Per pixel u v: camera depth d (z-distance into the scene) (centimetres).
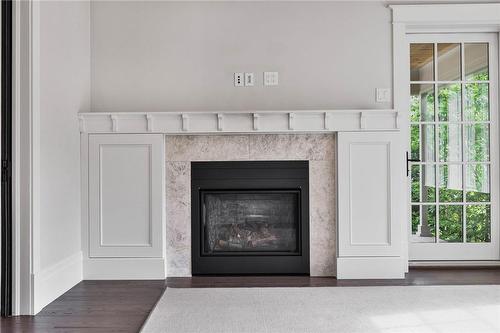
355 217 452
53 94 393
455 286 416
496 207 496
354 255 452
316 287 418
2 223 350
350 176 452
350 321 324
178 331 306
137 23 473
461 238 498
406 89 486
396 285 424
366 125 451
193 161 467
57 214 400
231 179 467
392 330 305
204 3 473
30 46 354
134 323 324
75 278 434
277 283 436
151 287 422
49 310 357
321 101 471
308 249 466
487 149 497
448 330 304
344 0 472
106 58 473
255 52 473
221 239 475
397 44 470
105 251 452
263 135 466
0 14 352
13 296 347
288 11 473
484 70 497
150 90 472
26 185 353
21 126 354
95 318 336
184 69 473
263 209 475
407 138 488
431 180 498
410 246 497
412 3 471
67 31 421
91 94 473
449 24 477
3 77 353
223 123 453
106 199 453
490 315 335
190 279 454
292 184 466
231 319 330
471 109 498
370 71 471
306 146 465
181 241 466
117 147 453
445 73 498
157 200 453
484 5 468
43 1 373
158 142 453
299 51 472
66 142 420
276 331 305
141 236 454
